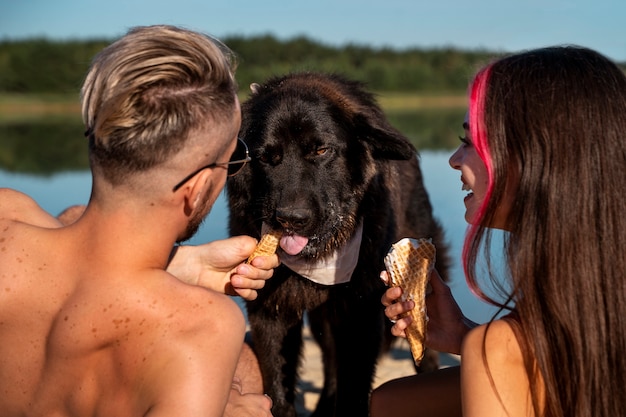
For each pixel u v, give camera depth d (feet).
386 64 120.37
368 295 14.83
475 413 7.75
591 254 7.43
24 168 44.83
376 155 15.49
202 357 7.00
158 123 6.97
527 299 7.58
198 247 9.25
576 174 7.49
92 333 7.13
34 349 7.41
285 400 15.08
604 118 7.59
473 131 8.08
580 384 7.41
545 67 7.86
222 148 7.54
